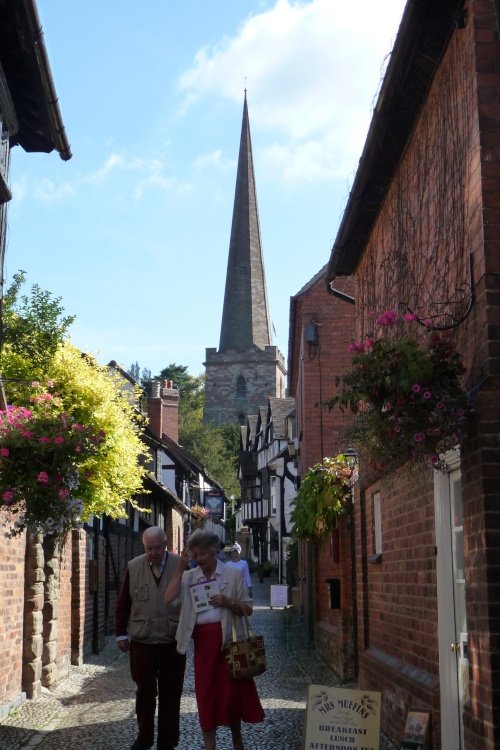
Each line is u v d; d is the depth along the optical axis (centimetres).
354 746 622
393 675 909
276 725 999
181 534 4150
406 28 707
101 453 1384
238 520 7488
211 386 9731
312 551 1909
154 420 4050
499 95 635
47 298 1652
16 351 1598
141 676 807
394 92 798
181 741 916
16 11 937
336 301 2217
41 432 924
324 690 635
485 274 612
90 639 1753
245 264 9844
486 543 591
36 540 1189
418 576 835
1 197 1027
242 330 9756
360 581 1183
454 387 632
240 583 737
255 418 6744
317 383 2195
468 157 663
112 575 2167
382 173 959
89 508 1466
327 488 1404
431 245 791
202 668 719
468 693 638
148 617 810
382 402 654
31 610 1184
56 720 1028
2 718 1014
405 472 782
